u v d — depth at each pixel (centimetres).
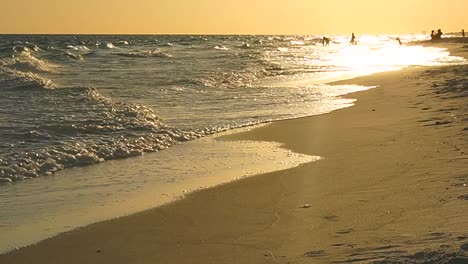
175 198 898
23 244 698
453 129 1338
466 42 8312
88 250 671
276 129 1566
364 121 1609
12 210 852
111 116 1628
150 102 2105
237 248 656
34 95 1981
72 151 1229
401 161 1057
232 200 876
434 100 1877
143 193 938
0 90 2095
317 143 1334
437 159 1041
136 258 640
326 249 618
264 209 817
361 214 743
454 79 2438
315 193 888
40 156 1176
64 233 736
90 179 1049
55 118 1562
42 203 891
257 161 1170
